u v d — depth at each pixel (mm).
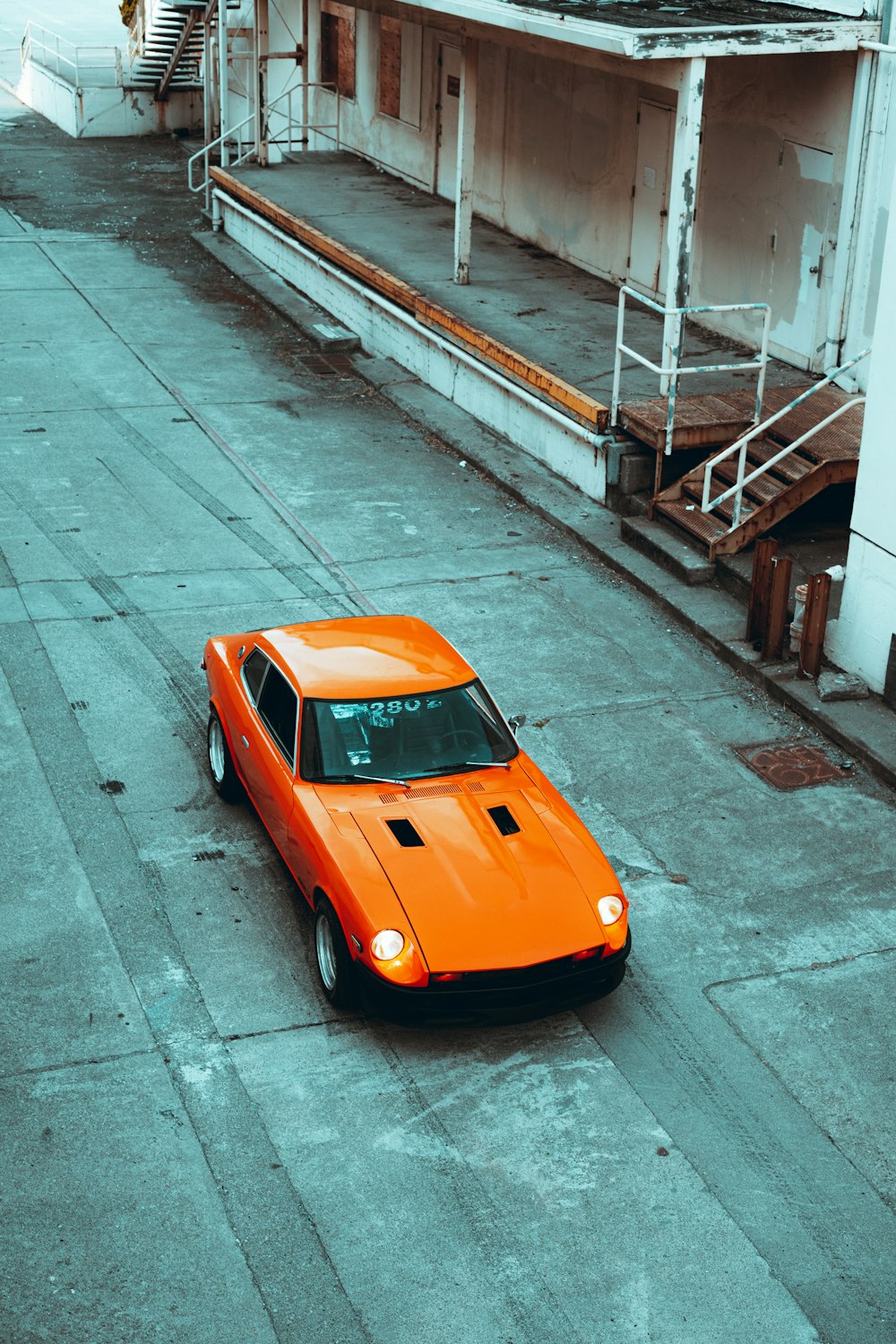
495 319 17562
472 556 13961
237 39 32250
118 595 12828
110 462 15898
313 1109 7094
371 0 20172
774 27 13586
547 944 7312
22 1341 5766
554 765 10359
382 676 8750
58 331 20438
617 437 14445
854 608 11336
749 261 16453
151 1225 6363
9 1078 7207
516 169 21281
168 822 9523
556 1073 7441
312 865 7871
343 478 15797
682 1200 6633
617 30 13469
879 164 14188
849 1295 6164
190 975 8055
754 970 8312
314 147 29000
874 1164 6926
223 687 9492
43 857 9070
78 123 34312
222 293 22891
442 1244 6328
